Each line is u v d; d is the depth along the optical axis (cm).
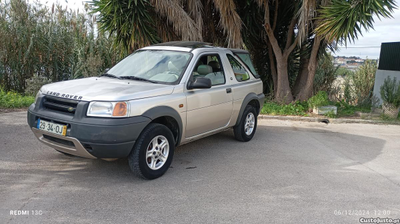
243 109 583
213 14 1020
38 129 405
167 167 437
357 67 1251
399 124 856
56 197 360
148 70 484
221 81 534
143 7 849
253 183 425
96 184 399
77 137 366
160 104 412
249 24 995
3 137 569
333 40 876
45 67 1103
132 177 425
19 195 361
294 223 329
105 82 448
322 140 672
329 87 1202
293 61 1136
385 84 908
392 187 436
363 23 768
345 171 490
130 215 329
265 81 1141
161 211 340
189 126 465
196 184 414
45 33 1076
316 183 436
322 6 834
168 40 931
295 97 1040
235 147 585
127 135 372
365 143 664
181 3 912
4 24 1027
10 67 1053
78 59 1079
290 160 530
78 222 311
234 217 335
